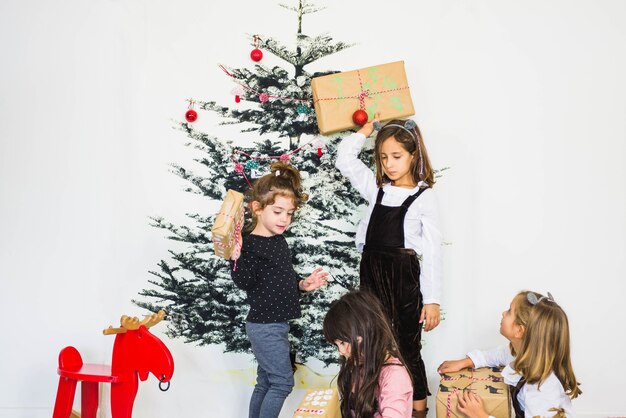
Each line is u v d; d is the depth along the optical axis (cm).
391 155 222
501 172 246
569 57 243
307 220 247
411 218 224
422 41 244
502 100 244
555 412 191
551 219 246
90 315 247
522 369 194
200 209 247
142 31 244
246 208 246
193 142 246
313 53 245
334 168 246
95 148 245
